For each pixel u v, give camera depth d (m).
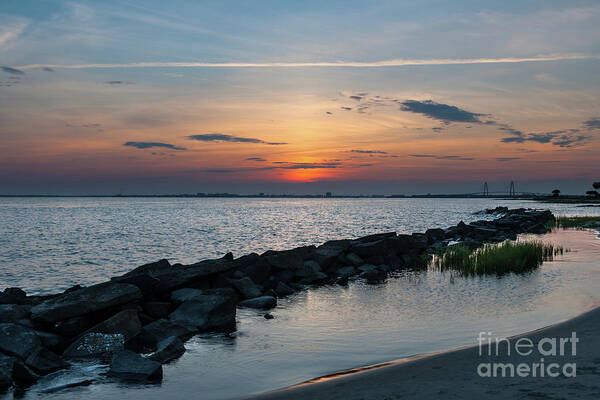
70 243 45.62
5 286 22.34
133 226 74.62
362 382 7.34
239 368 9.05
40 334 10.52
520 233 45.31
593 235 40.00
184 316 12.49
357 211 151.25
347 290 17.75
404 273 21.72
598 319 10.61
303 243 44.56
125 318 11.43
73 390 8.08
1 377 8.37
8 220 95.75
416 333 11.11
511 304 13.93
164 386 8.18
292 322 12.75
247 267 18.42
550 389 6.11
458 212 137.88
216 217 109.69
